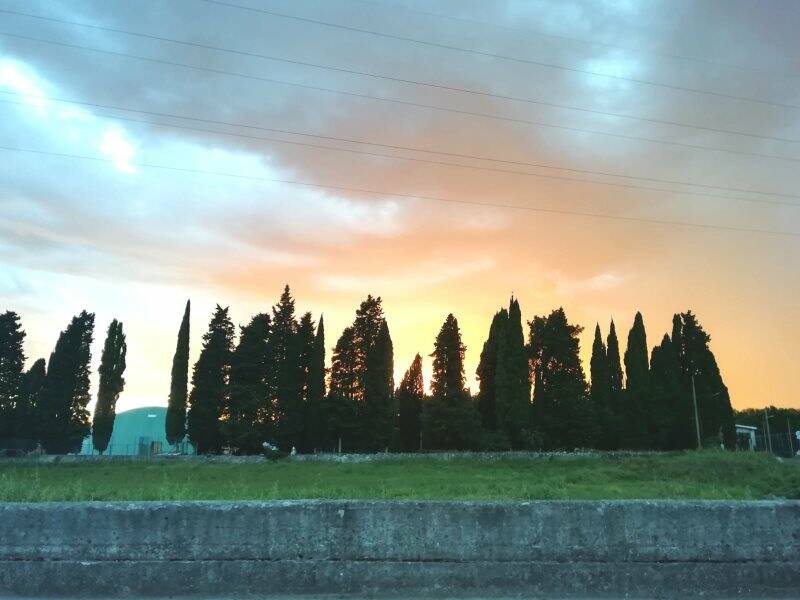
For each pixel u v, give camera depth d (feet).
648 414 219.82
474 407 196.34
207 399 201.98
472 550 21.63
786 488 88.84
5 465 154.20
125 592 21.09
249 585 21.18
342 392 200.85
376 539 21.68
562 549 21.72
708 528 22.08
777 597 21.49
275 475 119.65
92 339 226.79
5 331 216.74
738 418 354.13
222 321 208.03
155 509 21.80
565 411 201.26
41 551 21.47
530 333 213.46
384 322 203.72
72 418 218.79
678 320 243.60
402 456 162.61
